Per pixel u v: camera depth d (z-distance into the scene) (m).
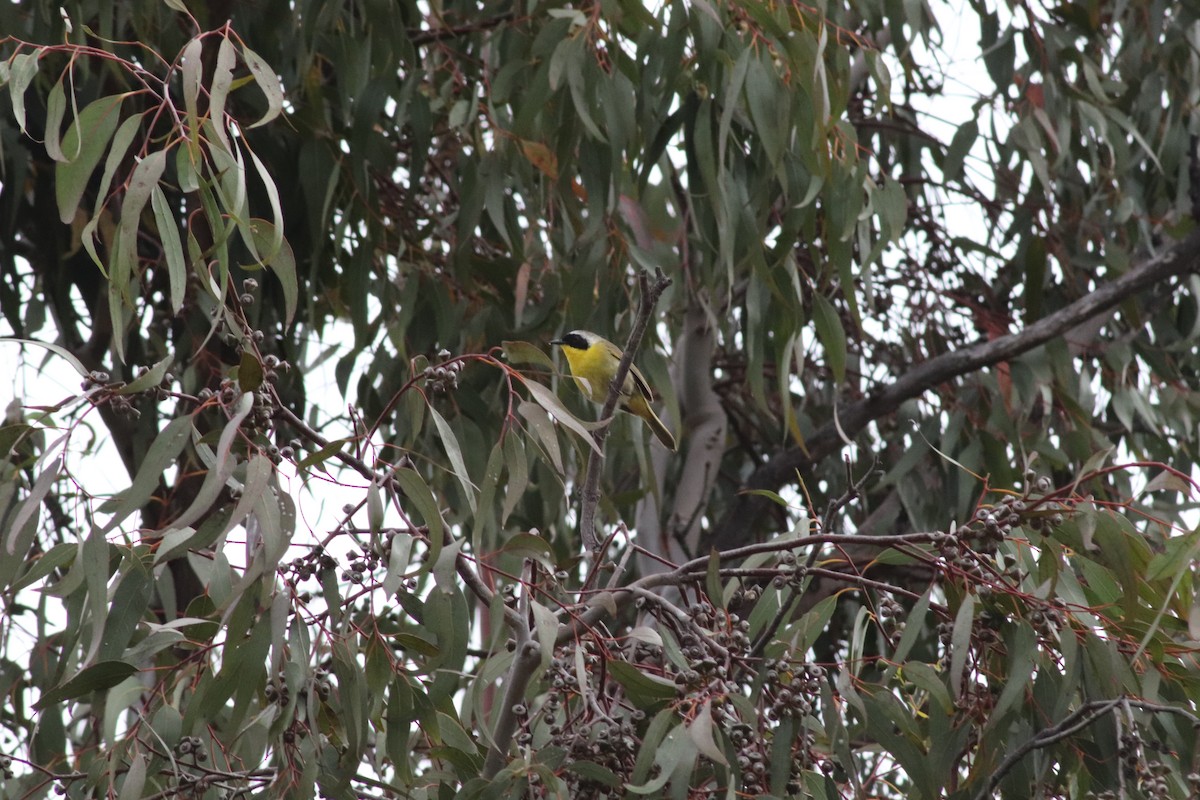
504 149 9.94
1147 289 12.90
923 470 13.08
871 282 13.80
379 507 5.39
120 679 5.80
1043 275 12.24
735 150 9.34
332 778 5.95
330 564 5.62
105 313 11.13
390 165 10.28
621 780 5.60
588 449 9.34
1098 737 6.22
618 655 6.59
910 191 14.03
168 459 5.41
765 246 9.77
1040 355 12.17
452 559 5.61
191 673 7.53
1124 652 6.30
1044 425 11.97
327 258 10.89
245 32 10.53
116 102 5.92
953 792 6.44
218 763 6.80
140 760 5.84
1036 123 11.77
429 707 6.12
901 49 10.08
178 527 4.89
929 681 5.93
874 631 11.98
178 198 10.99
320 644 6.23
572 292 9.44
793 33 8.54
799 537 6.77
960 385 13.23
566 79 9.30
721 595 6.07
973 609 5.96
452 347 10.68
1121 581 6.06
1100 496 11.84
